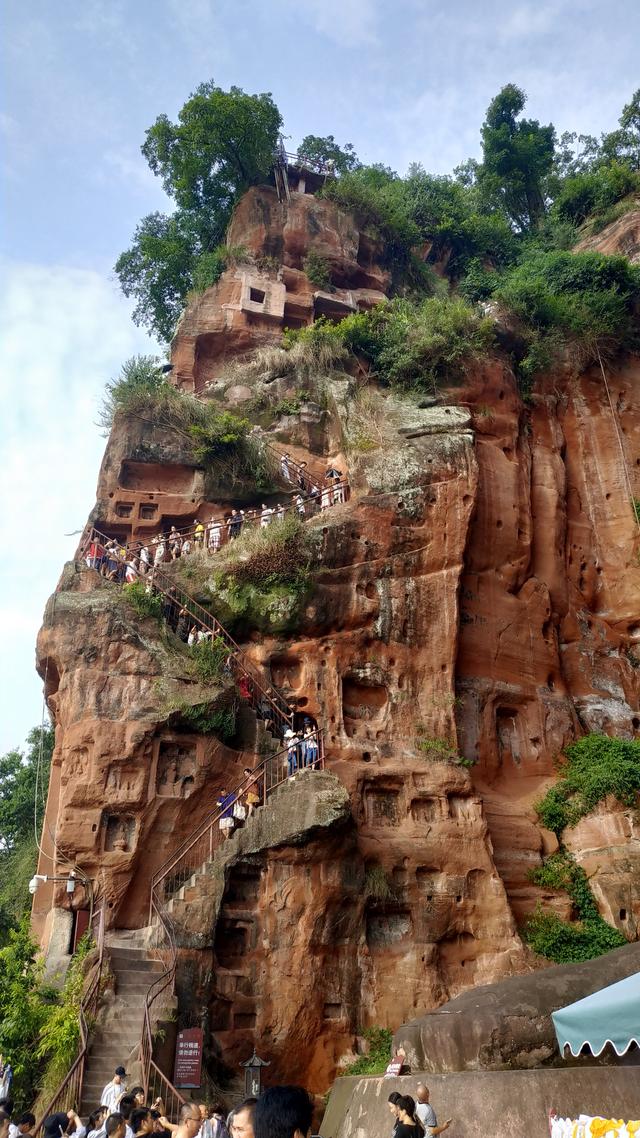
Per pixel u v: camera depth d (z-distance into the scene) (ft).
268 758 67.56
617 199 160.66
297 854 61.16
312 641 77.46
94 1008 51.98
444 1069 42.19
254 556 79.25
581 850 75.77
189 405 98.53
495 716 81.76
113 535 92.22
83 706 67.36
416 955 64.44
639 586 99.19
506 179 177.68
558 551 95.45
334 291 124.26
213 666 72.49
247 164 134.41
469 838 69.82
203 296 119.85
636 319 116.57
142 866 65.05
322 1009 59.31
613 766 79.51
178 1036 50.62
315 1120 55.77
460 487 83.41
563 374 109.91
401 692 76.28
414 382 97.45
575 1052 32.01
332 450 98.99
